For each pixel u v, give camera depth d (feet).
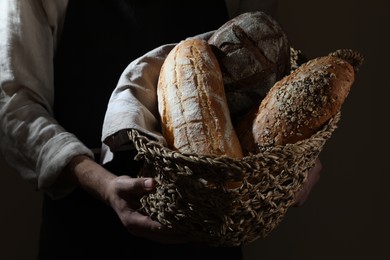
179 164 3.33
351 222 6.64
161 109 3.90
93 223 4.92
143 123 3.89
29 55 4.72
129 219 4.02
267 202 3.49
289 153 3.35
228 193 3.33
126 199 4.06
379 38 6.43
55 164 4.43
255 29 4.11
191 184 3.38
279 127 3.73
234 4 5.38
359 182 6.58
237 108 4.12
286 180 3.54
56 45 5.02
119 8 4.91
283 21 6.53
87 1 4.91
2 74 4.68
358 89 6.48
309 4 6.47
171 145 3.72
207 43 4.13
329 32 6.49
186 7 5.03
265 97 3.99
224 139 3.64
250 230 3.62
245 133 3.85
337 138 6.56
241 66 4.04
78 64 4.87
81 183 4.41
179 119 3.71
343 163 6.58
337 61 3.92
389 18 6.40
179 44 4.18
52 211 5.04
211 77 3.87
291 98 3.76
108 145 4.00
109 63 4.87
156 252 4.91
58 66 4.93
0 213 6.64
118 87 4.15
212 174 3.28
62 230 4.99
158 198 3.69
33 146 4.56
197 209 3.49
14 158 4.70
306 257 6.73
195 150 3.59
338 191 6.62
